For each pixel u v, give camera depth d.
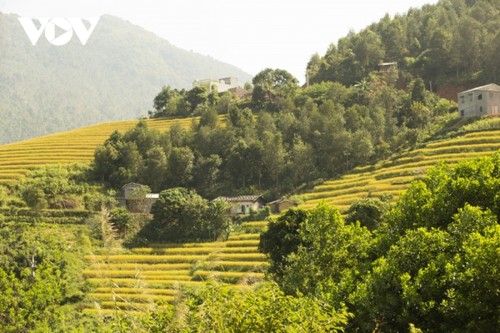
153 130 138.88
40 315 64.19
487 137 108.50
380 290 31.20
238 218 105.50
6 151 149.75
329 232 41.41
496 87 129.00
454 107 142.50
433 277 30.23
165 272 82.25
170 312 20.95
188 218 100.19
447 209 37.31
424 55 179.38
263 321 21.58
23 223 98.81
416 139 118.81
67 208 111.75
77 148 148.88
